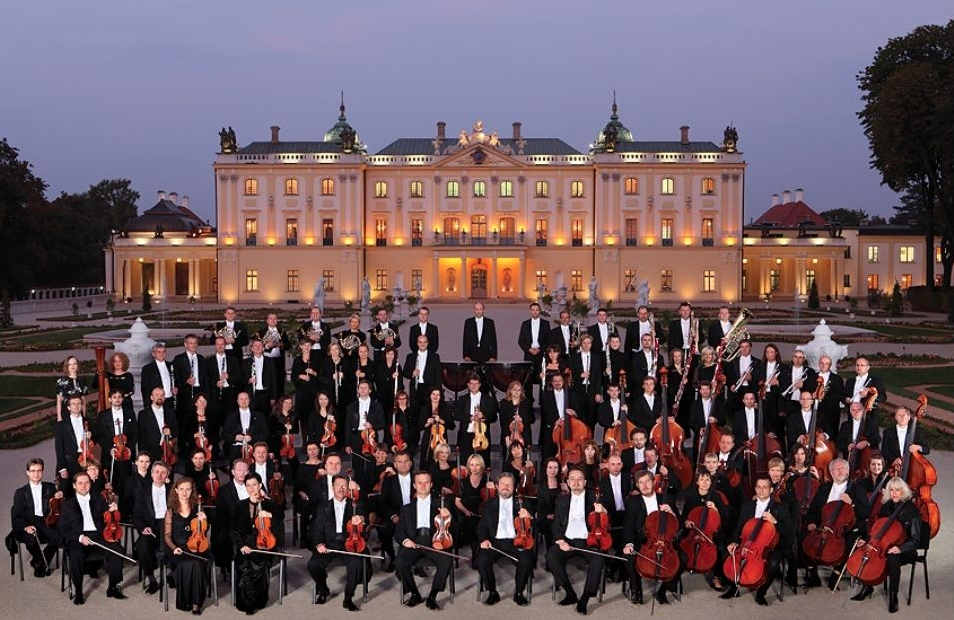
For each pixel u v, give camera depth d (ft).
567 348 65.16
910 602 38.96
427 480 40.57
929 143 223.51
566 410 52.70
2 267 301.22
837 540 40.16
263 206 313.12
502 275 318.45
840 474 41.60
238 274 314.76
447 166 314.96
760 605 38.78
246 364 65.72
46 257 320.29
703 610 38.29
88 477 41.22
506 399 56.65
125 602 39.40
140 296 346.13
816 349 73.92
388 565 43.55
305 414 60.23
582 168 313.94
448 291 320.70
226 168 311.47
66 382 49.70
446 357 116.98
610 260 314.55
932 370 107.76
